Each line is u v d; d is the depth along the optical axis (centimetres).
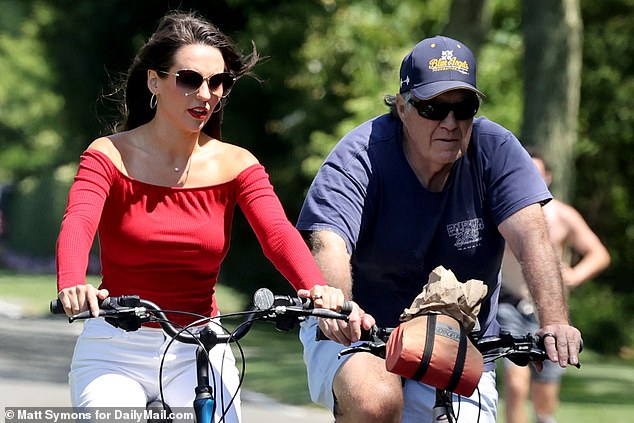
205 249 1723
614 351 7362
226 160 1756
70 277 1584
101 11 10906
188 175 1728
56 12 12312
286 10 8612
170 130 1722
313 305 1598
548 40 5319
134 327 1559
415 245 1858
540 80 5334
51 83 13838
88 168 1692
